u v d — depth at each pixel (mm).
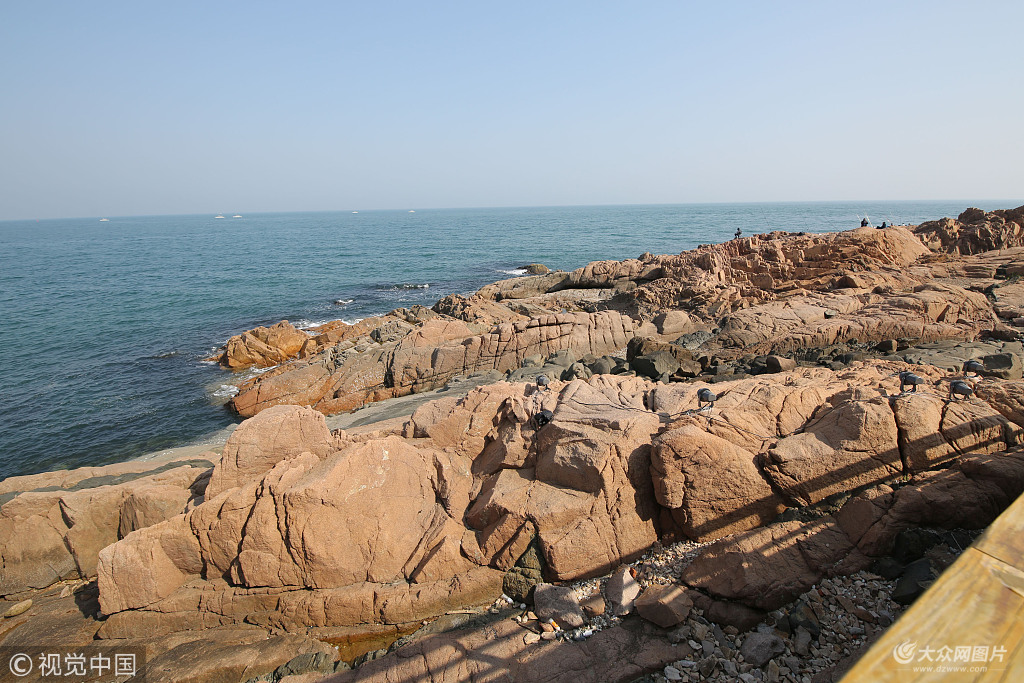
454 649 8680
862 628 7867
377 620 9742
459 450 12289
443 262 78250
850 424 9945
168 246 125312
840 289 27750
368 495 10477
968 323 22250
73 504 11641
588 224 170000
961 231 40156
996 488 8594
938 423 9773
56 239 167875
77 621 10352
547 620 9070
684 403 12461
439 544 10242
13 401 26594
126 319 43531
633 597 9219
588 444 10656
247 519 10078
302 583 10000
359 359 26031
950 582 2832
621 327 26859
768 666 7633
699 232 120500
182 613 9922
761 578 8578
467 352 25094
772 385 12508
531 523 10094
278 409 12016
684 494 9992
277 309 46812
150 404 25984
